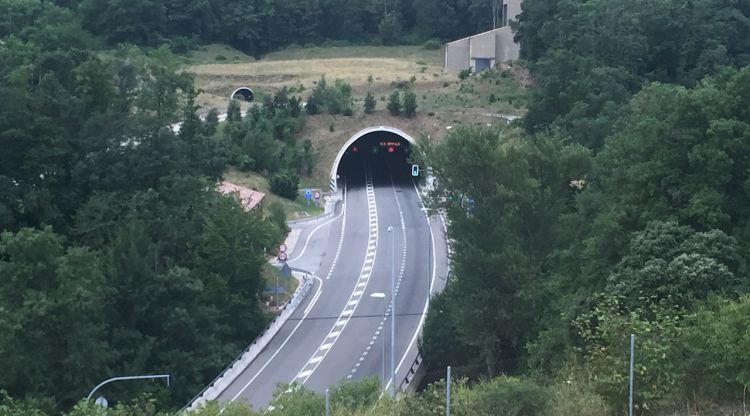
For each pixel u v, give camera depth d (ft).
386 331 215.72
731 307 90.84
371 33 569.23
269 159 341.41
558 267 189.37
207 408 109.09
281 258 244.42
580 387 90.12
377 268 264.52
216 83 460.55
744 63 368.48
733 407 82.99
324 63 494.18
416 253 278.46
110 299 184.96
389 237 295.89
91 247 209.05
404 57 525.34
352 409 112.88
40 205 213.87
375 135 379.35
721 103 155.12
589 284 158.81
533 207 191.01
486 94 406.21
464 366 181.57
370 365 195.42
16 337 161.27
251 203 290.56
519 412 82.84
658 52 360.07
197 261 211.82
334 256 276.41
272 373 193.98
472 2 555.69
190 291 195.72
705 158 150.92
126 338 184.96
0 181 210.18
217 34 535.60
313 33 558.97
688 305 112.68
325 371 193.26
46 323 164.76
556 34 378.32
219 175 256.73
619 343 87.97
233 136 346.33
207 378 192.24
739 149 150.92
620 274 131.75
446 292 192.34
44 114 224.33
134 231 197.98
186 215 220.23
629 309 117.19
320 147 369.09
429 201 199.72
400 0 573.33
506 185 185.98
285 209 316.60
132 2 493.36
